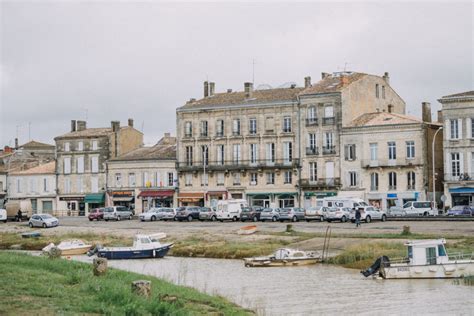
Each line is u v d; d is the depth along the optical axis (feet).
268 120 344.49
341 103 327.47
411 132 309.63
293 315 118.62
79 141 397.19
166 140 414.62
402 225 247.29
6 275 109.50
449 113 299.79
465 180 295.07
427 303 128.16
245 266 184.65
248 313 108.68
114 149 393.91
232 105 351.67
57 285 103.76
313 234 226.38
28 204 371.76
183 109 364.17
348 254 186.50
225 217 305.32
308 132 334.65
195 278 162.20
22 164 442.09
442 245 157.58
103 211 339.98
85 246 222.28
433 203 292.61
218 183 355.97
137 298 96.17
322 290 143.84
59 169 402.31
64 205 401.49
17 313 85.35
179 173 364.99
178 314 92.84
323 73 369.91
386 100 364.58
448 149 299.79
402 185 311.68
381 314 119.65
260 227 263.49
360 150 321.32
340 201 282.56
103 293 97.14
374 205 316.60
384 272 158.30
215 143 356.38
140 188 376.68
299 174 335.88
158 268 181.57
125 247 212.64
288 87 368.68
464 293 137.69
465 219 258.98
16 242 251.19
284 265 184.75
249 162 347.77
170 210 324.80
